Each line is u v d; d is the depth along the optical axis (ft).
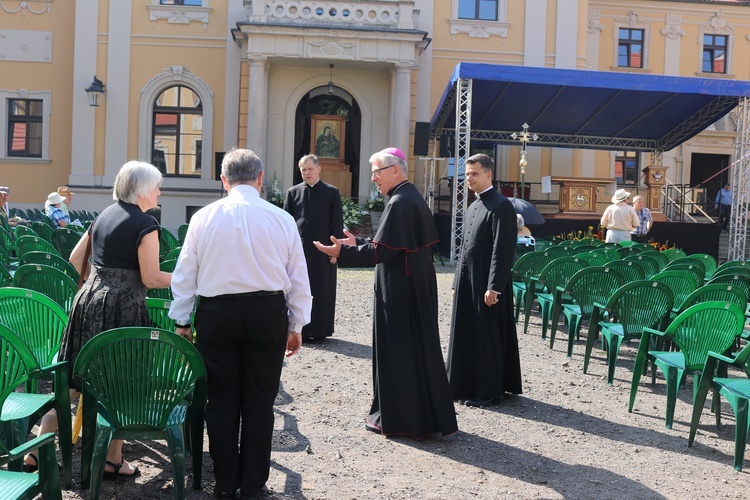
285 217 11.44
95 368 10.41
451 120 62.54
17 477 9.12
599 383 20.21
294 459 13.61
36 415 11.24
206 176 67.05
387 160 14.78
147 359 10.44
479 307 17.52
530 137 65.26
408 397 14.85
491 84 52.95
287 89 65.00
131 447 13.82
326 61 61.87
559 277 24.81
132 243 11.60
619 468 13.80
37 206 68.59
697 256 32.12
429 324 14.97
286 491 12.07
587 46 80.12
